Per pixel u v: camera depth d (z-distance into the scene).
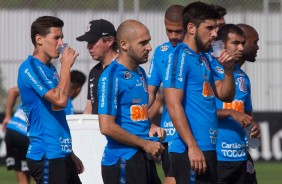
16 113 33.25
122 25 19.61
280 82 50.09
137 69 19.92
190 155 19.00
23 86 20.64
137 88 19.66
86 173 23.45
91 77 25.31
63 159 20.59
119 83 19.41
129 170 19.48
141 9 49.72
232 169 22.84
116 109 19.34
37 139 20.61
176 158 19.83
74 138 23.53
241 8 50.28
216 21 19.58
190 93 19.53
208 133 19.62
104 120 19.19
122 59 19.69
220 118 22.20
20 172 33.44
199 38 19.52
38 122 20.61
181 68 19.36
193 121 19.53
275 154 49.00
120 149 19.58
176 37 24.23
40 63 20.73
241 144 22.92
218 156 22.80
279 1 50.22
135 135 19.41
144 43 19.44
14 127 33.12
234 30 22.16
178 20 24.12
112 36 24.77
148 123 20.08
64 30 49.38
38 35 20.88
